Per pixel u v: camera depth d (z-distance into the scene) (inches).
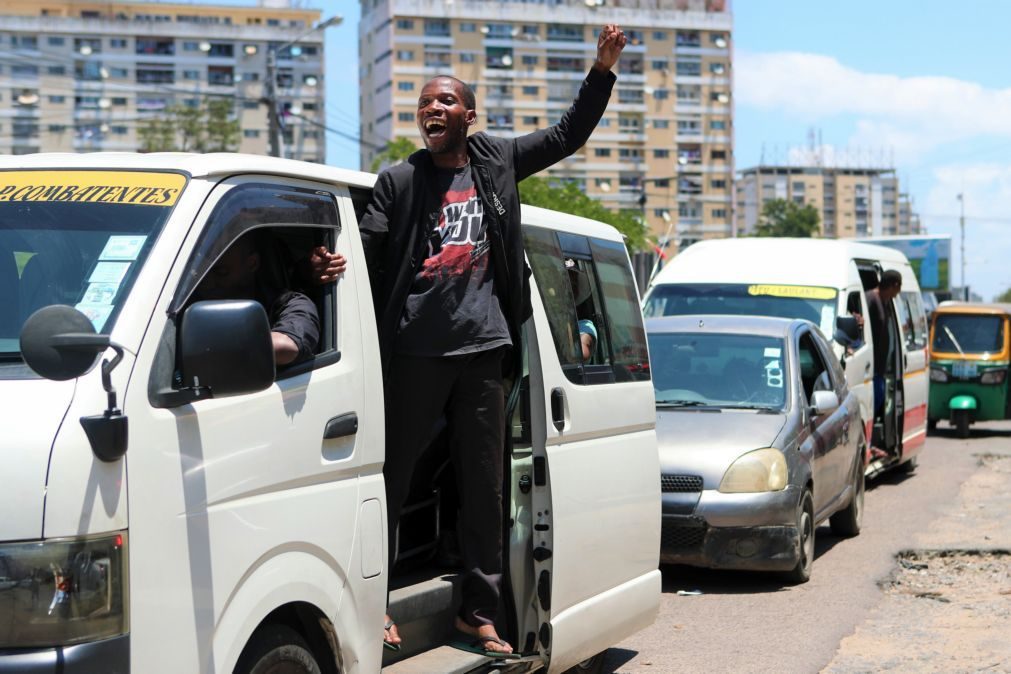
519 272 197.2
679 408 399.5
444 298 190.4
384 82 5423.2
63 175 159.0
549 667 214.1
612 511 235.3
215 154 165.6
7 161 164.2
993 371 892.6
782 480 366.3
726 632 316.5
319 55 5182.1
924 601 353.4
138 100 5098.4
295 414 159.2
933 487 604.1
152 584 133.6
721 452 368.8
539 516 211.8
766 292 560.1
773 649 297.9
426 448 202.2
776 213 6112.2
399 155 2075.5
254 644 152.5
